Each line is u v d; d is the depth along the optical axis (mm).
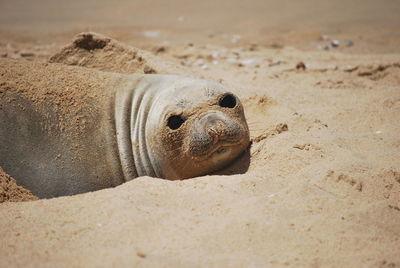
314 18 50875
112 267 9461
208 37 44375
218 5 62281
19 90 17141
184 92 16422
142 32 46844
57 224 11523
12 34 45969
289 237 10922
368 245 10703
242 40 42344
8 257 10016
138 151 16938
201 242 10742
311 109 22078
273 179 13891
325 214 11758
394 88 24734
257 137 17203
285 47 38531
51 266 9547
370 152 16328
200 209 12180
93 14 60469
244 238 10875
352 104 22625
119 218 11625
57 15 60375
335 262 10164
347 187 13367
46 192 16344
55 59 22703
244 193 13016
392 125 19594
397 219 11703
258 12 56938
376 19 48094
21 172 16219
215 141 15312
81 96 17547
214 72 29391
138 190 13047
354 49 37094
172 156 16078
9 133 16469
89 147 16891
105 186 16766
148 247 10531
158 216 11727
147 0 67688
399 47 36906
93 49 22891
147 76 18500
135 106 17531
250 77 28000
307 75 28625
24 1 72938
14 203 12867
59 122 17016
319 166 14500
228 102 16703
